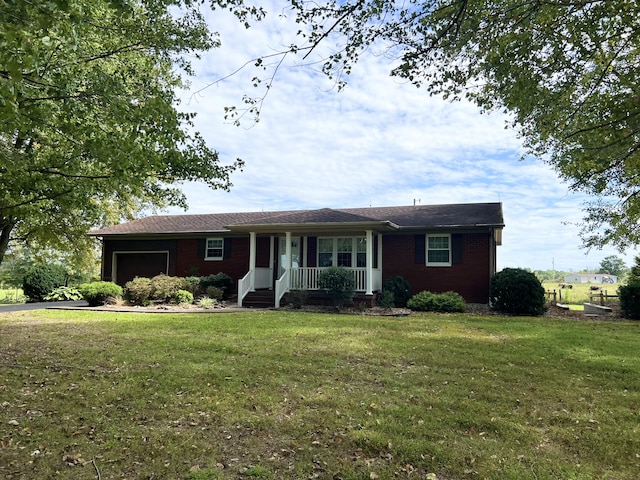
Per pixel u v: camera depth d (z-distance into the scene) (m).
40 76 5.40
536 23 5.08
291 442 3.88
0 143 5.31
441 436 4.03
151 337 9.07
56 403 4.86
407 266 16.92
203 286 18.17
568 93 5.90
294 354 7.35
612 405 4.95
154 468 3.41
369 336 9.22
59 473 3.31
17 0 2.96
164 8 8.11
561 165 8.21
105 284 17.11
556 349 7.96
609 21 5.10
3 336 9.29
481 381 5.81
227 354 7.36
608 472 3.40
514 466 3.47
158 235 19.95
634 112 5.45
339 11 4.41
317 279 15.89
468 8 4.70
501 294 14.33
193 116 8.17
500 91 5.93
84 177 6.58
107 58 8.07
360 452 3.71
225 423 4.32
